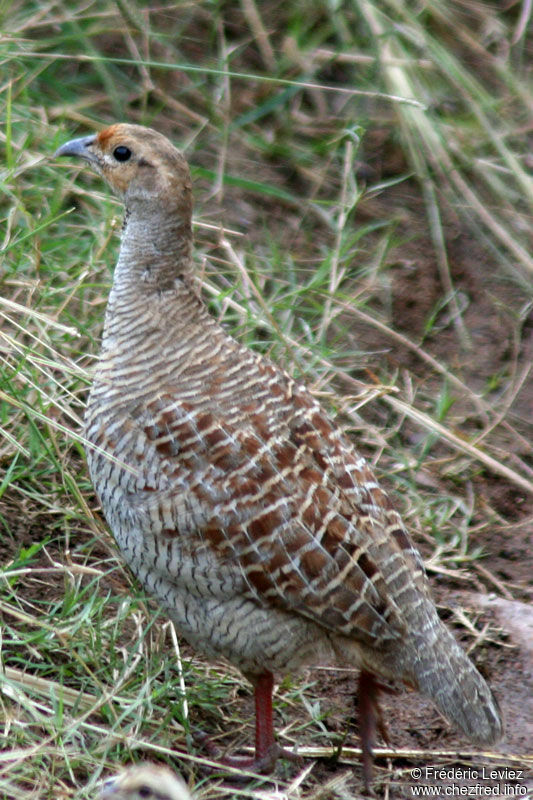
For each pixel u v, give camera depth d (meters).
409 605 7.92
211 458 7.91
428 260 13.73
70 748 7.65
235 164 14.04
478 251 13.95
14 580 8.87
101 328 11.27
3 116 12.29
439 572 10.63
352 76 15.02
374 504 8.22
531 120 14.94
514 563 10.99
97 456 8.25
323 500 7.95
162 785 6.73
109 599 8.89
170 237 8.48
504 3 15.93
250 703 9.05
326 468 8.16
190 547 7.85
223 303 11.94
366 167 14.40
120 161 8.60
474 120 14.70
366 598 7.80
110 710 8.17
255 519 7.79
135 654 8.75
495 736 7.84
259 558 7.76
